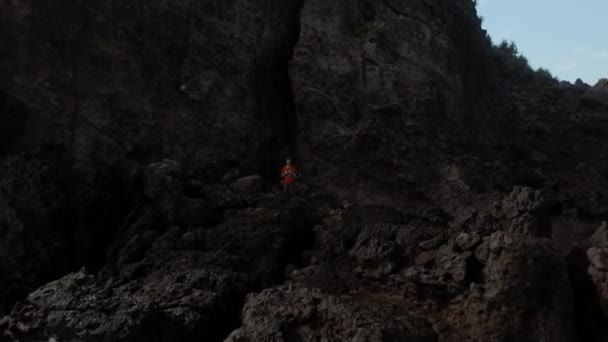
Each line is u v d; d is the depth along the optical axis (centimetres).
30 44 2025
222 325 1429
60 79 2058
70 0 2116
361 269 1609
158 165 1903
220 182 2184
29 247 1703
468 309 1367
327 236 1775
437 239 1566
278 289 1312
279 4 2648
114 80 2169
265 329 1185
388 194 2434
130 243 1716
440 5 3008
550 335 1308
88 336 1141
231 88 2412
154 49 2275
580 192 2820
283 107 2595
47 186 1795
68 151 1995
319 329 1202
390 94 2594
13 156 1844
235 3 2502
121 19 2222
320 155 2467
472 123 3055
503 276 1337
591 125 3628
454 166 2473
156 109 2223
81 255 1828
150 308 1246
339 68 2564
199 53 2372
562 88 4325
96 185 1928
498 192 2377
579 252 1606
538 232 1903
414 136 2541
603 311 1430
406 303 1472
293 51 2612
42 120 1989
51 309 1206
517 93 3934
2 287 1641
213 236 1741
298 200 2025
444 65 2852
